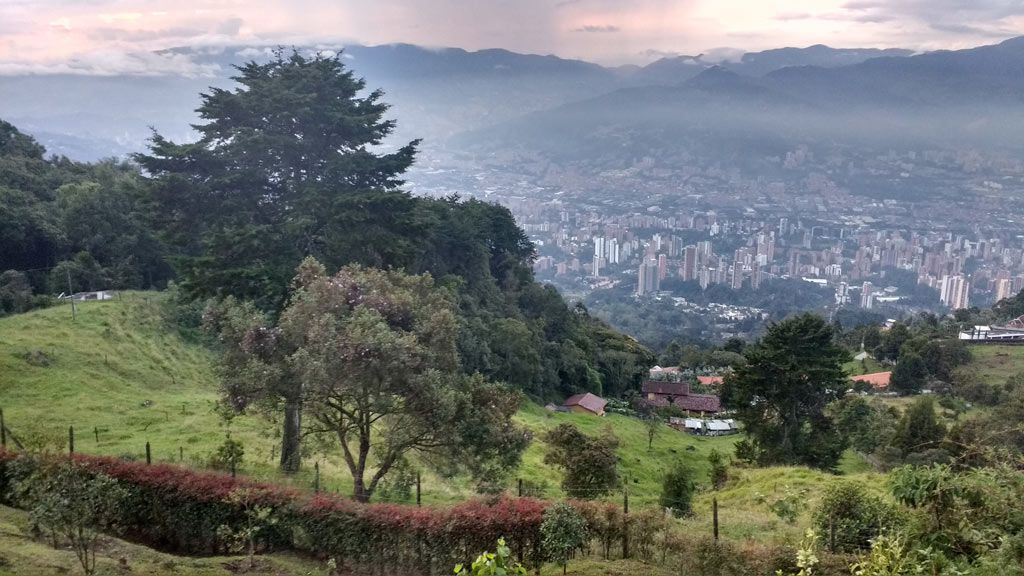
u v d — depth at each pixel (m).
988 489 8.30
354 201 20.75
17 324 27.94
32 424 19.16
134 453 17.19
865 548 10.91
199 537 11.49
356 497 13.19
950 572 7.16
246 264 19.48
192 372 29.81
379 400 11.98
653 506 16.52
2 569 9.16
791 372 29.73
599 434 33.84
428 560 10.71
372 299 13.28
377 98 25.22
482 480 13.80
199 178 21.03
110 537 11.09
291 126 21.91
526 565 10.80
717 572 10.75
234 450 15.57
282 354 13.19
